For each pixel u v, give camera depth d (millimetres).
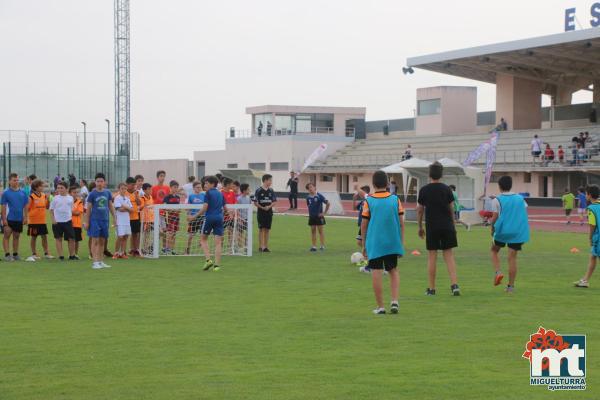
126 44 94062
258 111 81125
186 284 15320
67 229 20047
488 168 38281
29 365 8492
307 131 80625
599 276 16625
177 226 21609
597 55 56656
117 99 93938
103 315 11648
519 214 13945
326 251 22719
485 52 57281
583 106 63031
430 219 13555
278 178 76500
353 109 81500
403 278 16234
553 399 7211
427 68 64438
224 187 22688
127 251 22359
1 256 21141
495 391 7445
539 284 15242
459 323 10938
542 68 61188
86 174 67375
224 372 8172
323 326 10727
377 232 11633
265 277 16484
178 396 7297
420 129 71062
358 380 7828
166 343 9602
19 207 19859
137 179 20969
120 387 7609
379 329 10500
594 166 51094
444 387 7574
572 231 31781
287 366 8430
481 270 17703
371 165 67625
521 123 64062
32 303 12828
